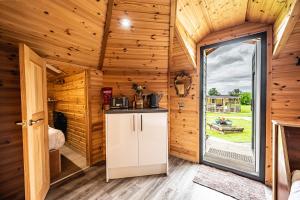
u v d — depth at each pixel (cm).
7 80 184
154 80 325
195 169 271
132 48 262
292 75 200
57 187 217
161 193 205
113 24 217
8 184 189
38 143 178
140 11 202
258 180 232
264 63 222
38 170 175
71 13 174
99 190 211
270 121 217
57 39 197
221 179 238
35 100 174
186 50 255
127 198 195
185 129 312
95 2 177
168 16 211
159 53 278
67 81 377
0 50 178
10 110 188
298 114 199
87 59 261
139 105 286
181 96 314
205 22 238
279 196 137
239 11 213
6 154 187
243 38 241
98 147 297
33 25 166
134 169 246
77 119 348
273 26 212
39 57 189
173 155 331
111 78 307
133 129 238
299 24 163
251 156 317
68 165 283
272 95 215
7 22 151
